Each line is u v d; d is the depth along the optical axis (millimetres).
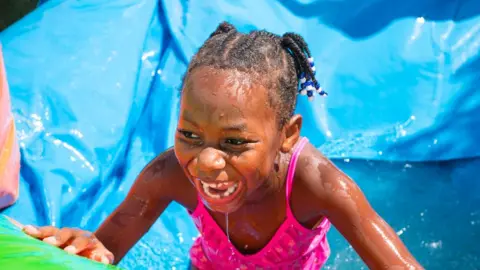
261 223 2291
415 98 3689
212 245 2404
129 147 3455
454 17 3957
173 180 2336
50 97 3338
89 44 3602
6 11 4469
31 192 3033
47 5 3867
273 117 1965
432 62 3783
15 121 3199
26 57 3504
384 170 3488
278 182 2219
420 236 3139
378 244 2133
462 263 3016
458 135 3561
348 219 2176
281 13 3996
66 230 2014
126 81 3568
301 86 2174
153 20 3881
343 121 3668
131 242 2428
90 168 3213
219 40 2006
